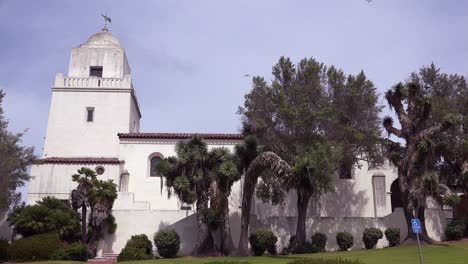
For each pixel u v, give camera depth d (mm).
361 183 41125
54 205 32906
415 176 31406
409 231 32219
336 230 34625
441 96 39250
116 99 43594
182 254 32500
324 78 36375
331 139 34938
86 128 42594
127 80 44188
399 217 35312
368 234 33688
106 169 38719
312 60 35781
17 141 32938
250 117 35406
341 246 33438
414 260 24125
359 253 28938
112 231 33500
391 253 27859
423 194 30844
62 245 30234
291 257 27594
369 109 36500
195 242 32969
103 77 44469
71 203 33781
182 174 31453
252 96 35938
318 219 34750
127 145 40156
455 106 37344
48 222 31078
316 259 17016
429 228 35375
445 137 35969
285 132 34438
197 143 32312
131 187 38938
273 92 35188
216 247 31703
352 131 34281
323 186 31766
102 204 32219
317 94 35031
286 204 38844
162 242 31328
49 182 38312
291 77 35875
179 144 32531
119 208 35281
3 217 34562
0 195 30531
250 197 30703
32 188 38000
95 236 32375
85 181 32719
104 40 47219
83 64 45062
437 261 23391
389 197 41031
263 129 34812
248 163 31891
